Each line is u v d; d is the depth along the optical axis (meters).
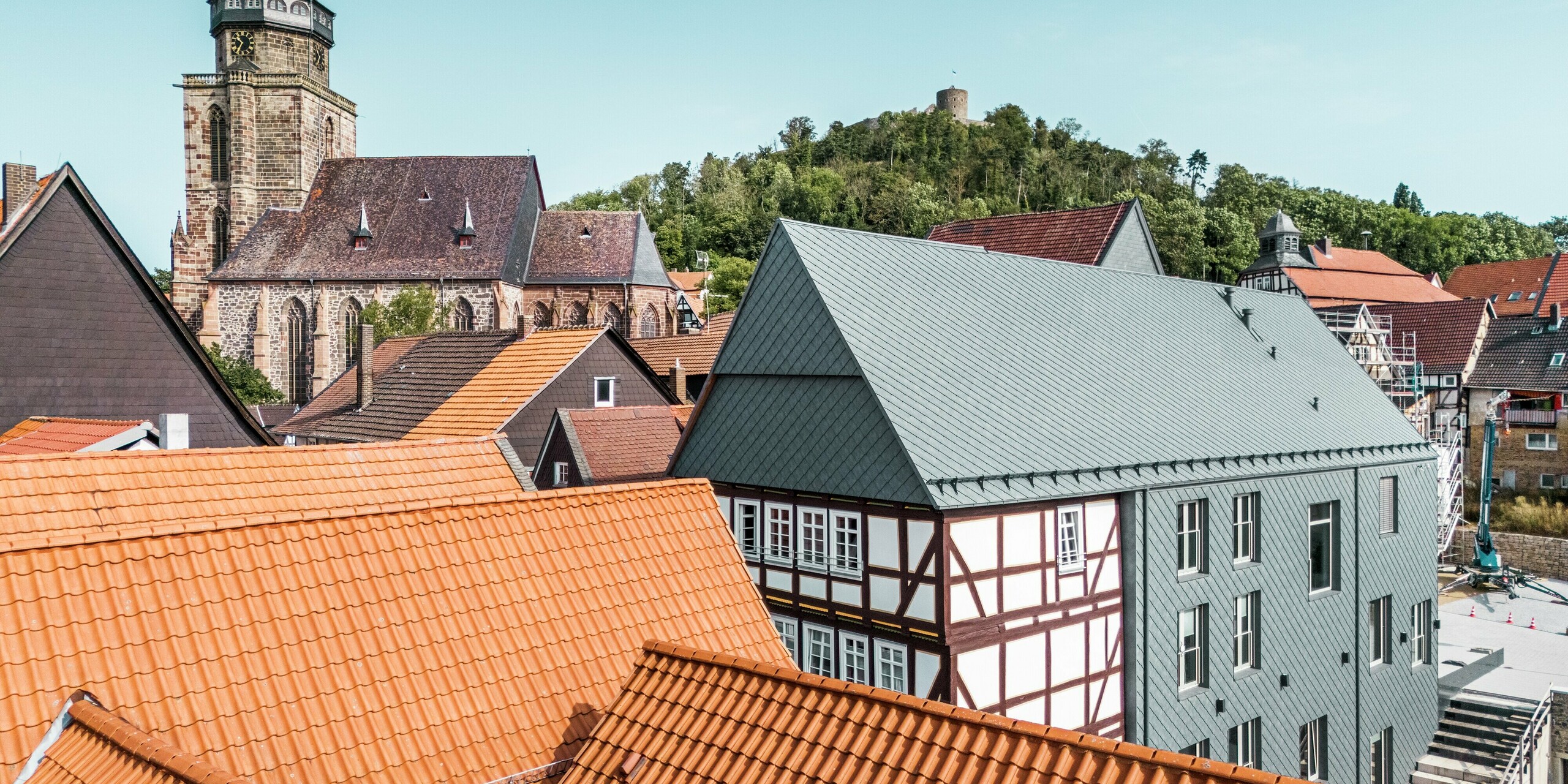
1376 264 94.94
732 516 25.19
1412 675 31.08
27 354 24.45
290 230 79.31
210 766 9.84
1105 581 22.72
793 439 23.55
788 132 172.00
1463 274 97.12
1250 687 25.38
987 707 20.36
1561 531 50.62
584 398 38.06
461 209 79.00
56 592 10.84
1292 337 33.56
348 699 11.27
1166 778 8.76
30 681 10.09
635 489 15.65
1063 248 39.34
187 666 10.83
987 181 142.62
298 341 78.31
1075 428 23.58
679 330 92.81
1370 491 29.39
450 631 12.49
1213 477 24.44
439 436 37.25
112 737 9.50
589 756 11.17
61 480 14.33
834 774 9.78
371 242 78.31
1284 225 87.44
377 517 13.34
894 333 23.28
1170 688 23.50
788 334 23.78
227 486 15.75
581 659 12.99
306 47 81.00
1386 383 57.06
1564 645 39.25
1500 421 58.66
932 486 19.86
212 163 80.88
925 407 21.80
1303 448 27.58
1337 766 28.09
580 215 82.69
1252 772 8.57
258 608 11.68
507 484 18.41
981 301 26.08
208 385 27.16
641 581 14.44
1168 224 111.12
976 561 20.33
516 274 78.62
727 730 10.79
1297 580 26.97
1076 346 26.73
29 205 24.31
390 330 72.62
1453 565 51.38
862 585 21.58
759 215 124.44
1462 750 31.39
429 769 11.00
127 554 11.52
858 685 10.68
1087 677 22.31
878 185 134.00
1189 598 23.95
